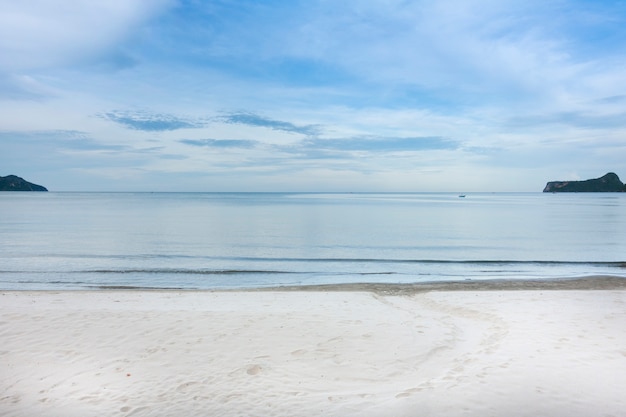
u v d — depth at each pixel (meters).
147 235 32.91
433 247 26.75
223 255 23.09
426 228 39.94
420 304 11.23
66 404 5.49
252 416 5.08
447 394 5.53
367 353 7.21
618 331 8.23
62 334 8.22
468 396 5.45
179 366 6.69
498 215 59.59
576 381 5.85
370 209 79.50
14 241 28.33
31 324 8.86
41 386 6.03
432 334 8.26
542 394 5.47
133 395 5.72
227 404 5.41
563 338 7.79
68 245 26.59
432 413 5.03
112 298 12.09
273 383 6.05
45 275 17.02
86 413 5.25
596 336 7.90
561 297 11.69
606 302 10.96
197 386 5.97
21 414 5.24
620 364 6.46
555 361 6.61
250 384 6.02
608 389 5.59
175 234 33.88
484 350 7.25
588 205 96.62
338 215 60.19
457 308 10.56
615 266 19.23
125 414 5.20
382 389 5.80
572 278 15.88
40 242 27.91
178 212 67.69
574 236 32.69
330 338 7.99
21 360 6.95
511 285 14.55
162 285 15.33
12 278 16.38
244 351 7.31
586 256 22.89
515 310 10.12
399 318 9.55
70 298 12.05
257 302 11.59
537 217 55.03
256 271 18.22
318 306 10.99
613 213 63.38
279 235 33.62
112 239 30.02
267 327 8.67
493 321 9.21
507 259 22.03
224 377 6.27
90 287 14.80
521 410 5.06
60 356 7.11
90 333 8.28
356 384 5.99
